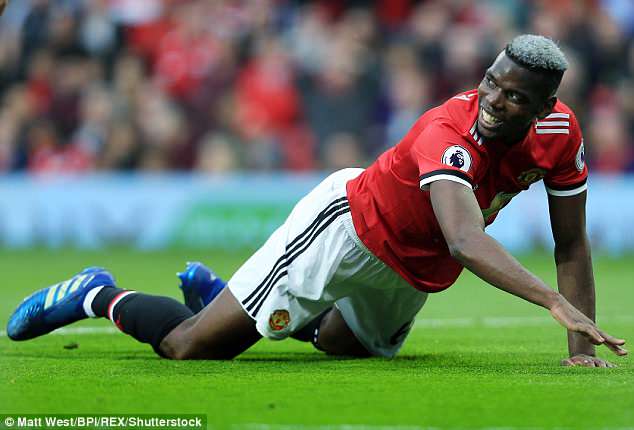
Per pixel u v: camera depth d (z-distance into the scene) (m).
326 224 15.06
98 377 13.60
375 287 15.55
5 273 37.12
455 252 13.04
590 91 51.75
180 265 41.00
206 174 51.41
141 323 15.91
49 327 16.66
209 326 15.43
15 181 51.75
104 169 52.06
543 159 13.97
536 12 54.12
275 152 51.72
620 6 56.12
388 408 11.22
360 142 51.88
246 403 11.55
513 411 11.02
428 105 51.91
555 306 12.49
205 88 52.56
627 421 10.50
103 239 51.38
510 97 12.91
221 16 54.72
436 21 53.53
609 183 48.97
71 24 54.34
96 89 53.31
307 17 55.16
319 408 11.23
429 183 13.40
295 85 52.62
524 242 48.69
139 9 55.06
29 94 53.91
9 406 11.40
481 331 21.45
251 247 50.16
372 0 57.00
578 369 14.36
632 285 34.00
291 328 15.38
